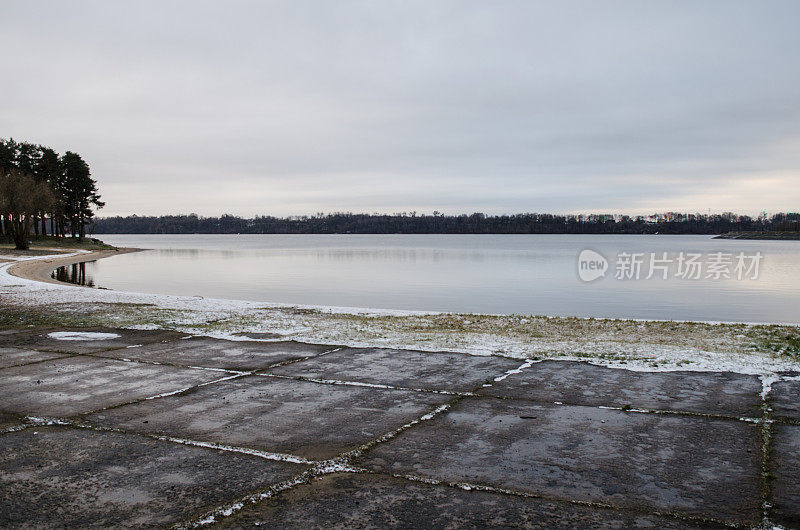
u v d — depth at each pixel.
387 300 28.59
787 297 31.06
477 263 66.88
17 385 6.71
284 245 155.38
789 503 3.65
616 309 25.55
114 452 4.57
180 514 3.53
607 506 3.62
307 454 4.53
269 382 6.86
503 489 3.88
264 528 3.34
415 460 4.39
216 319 12.49
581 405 5.85
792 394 6.15
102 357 8.34
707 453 4.50
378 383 6.80
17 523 3.41
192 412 5.63
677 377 6.99
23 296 17.50
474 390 6.47
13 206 69.06
